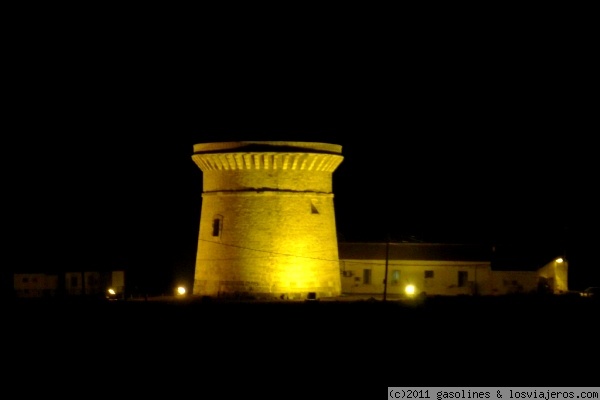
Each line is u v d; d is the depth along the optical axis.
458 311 48.25
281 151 59.12
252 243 59.56
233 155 59.41
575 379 39.00
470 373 39.91
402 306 49.31
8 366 41.34
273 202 59.53
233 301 54.53
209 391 38.44
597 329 45.59
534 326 46.25
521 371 40.19
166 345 43.91
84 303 50.62
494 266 71.62
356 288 71.00
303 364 41.44
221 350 43.38
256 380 39.62
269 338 45.09
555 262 72.69
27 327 46.47
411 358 42.06
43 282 74.06
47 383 39.44
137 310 48.91
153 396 37.91
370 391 38.22
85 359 42.41
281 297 58.56
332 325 46.75
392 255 71.69
